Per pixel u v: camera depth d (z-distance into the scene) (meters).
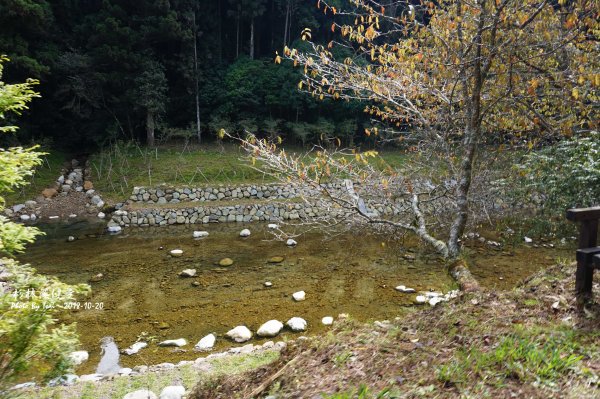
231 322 6.59
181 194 14.98
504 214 7.33
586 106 5.02
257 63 22.52
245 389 3.15
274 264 9.55
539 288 3.71
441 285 7.93
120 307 7.17
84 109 19.39
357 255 10.02
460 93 4.97
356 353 2.93
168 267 9.37
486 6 4.41
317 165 4.32
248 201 14.99
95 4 21.08
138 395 4.14
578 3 4.52
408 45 4.90
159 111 19.41
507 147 5.49
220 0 24.03
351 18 23.30
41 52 17.70
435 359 2.66
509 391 2.27
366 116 21.95
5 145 16.58
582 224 3.49
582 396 2.19
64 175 16.73
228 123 20.30
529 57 4.73
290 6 23.80
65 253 10.45
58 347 3.17
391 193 5.04
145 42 19.56
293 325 6.25
